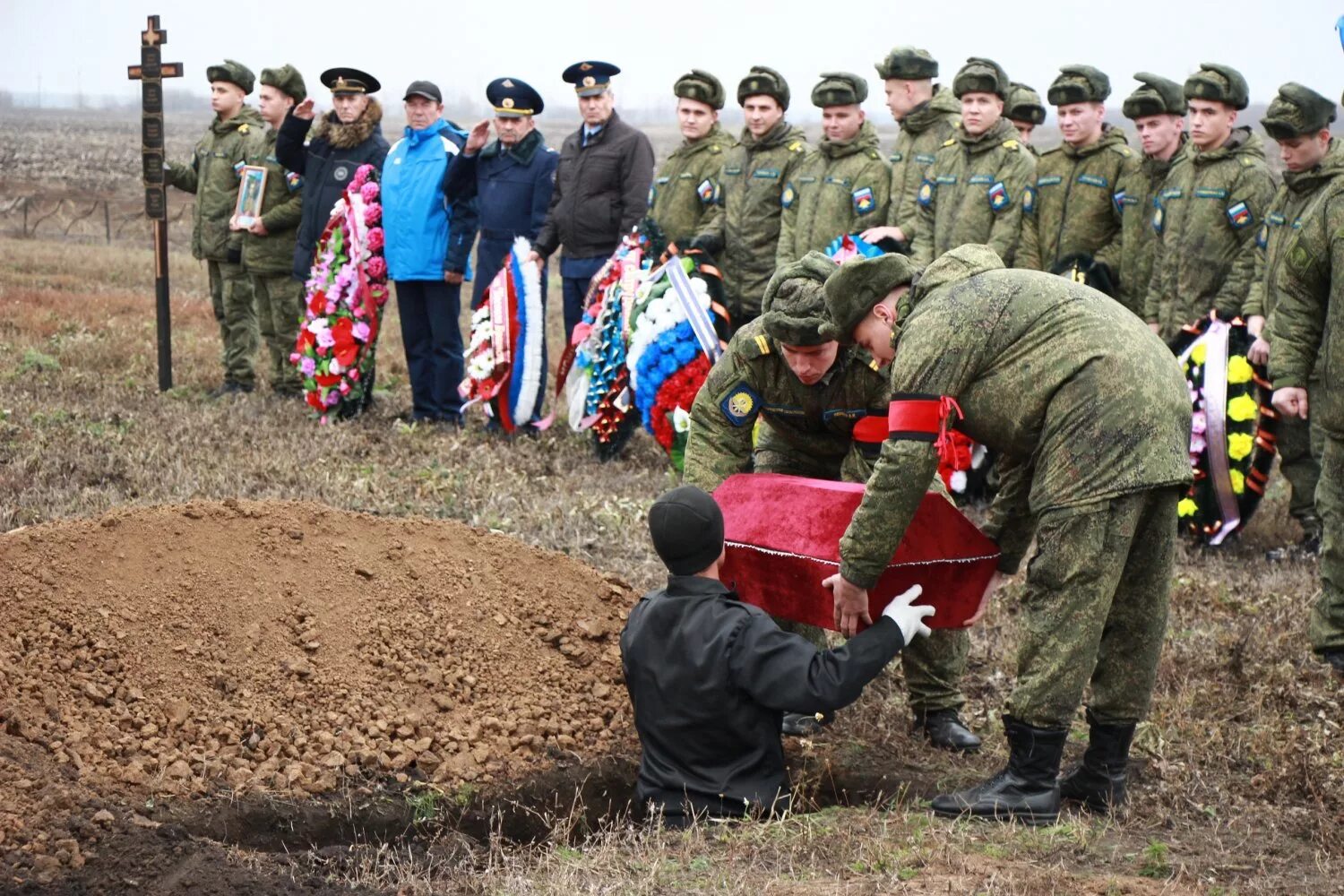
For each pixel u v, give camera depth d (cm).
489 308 930
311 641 455
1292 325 552
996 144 817
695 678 399
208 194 1023
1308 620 594
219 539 484
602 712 471
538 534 685
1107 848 375
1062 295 375
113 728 399
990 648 571
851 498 411
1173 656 550
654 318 796
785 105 901
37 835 344
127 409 937
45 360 1095
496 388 923
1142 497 375
